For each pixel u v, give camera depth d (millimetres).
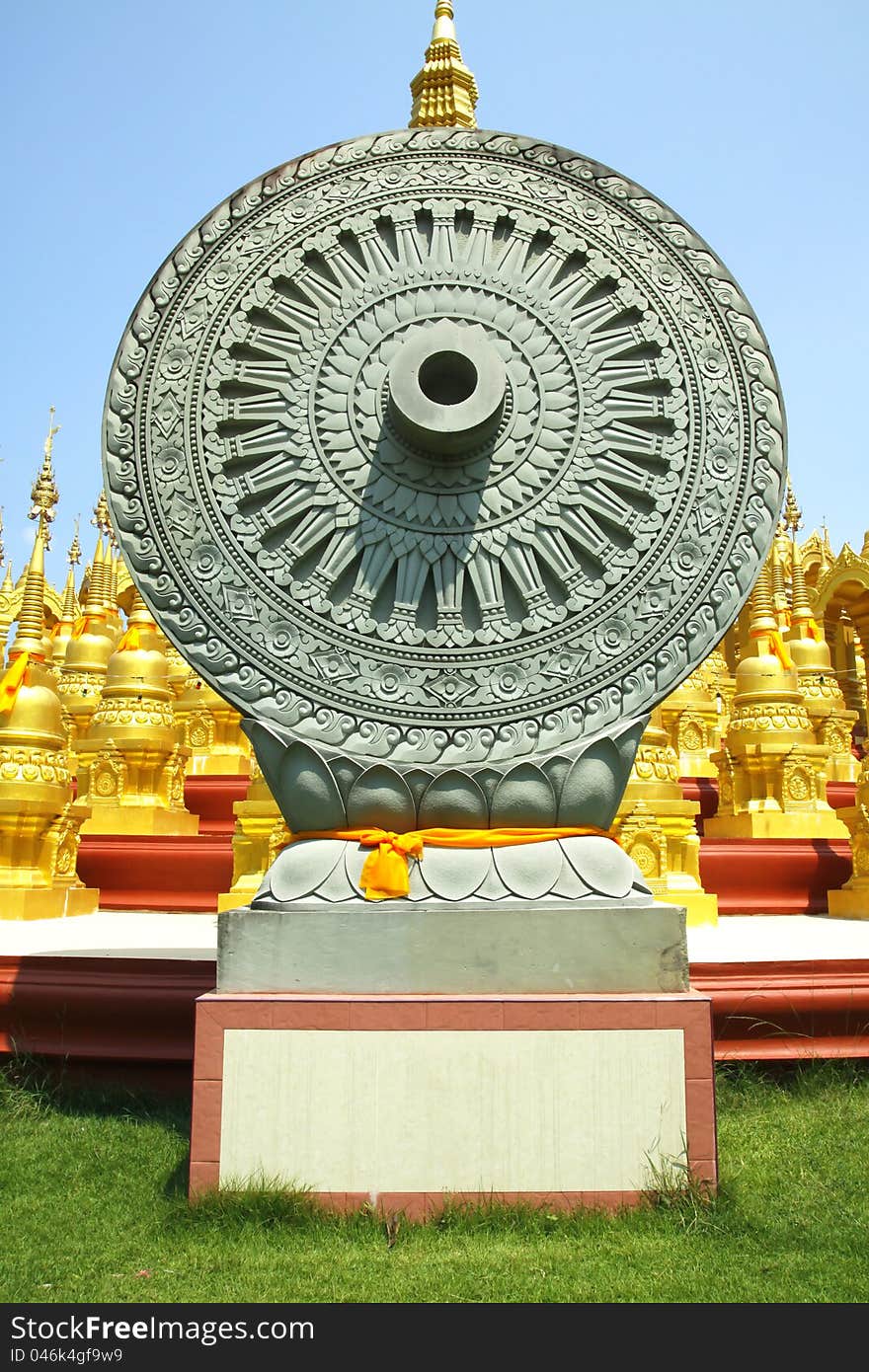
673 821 12367
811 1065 7773
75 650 20406
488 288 7125
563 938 6039
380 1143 5609
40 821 12773
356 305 7086
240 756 17391
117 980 7848
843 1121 6887
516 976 5988
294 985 5969
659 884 12055
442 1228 5391
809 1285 4688
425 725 6605
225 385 6973
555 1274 4805
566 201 7293
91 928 11469
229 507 6797
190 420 6871
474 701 6648
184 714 17844
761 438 7020
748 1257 4992
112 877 14469
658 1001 5797
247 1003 5770
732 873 14703
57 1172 6172
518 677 6695
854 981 7957
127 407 6871
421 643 6707
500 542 6855
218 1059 5707
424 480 6895
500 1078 5688
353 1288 4668
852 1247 5090
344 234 7203
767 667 16141
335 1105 5656
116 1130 6918
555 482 6918
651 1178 5605
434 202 7242
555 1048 5730
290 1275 4812
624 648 6758
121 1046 7816
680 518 6906
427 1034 5730
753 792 15969
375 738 6578
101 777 15320
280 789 6629
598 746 6578
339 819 6512
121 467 6809
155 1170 6156
